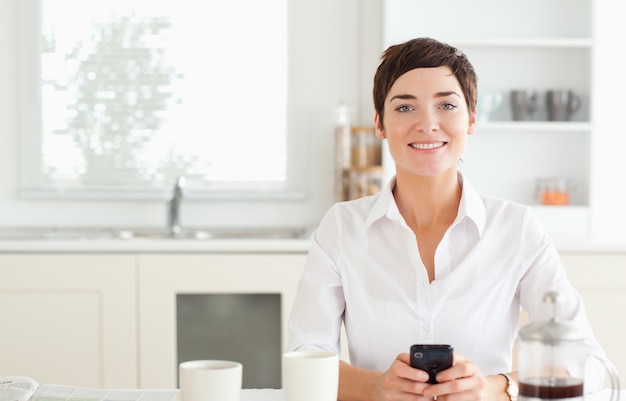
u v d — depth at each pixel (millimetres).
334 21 4246
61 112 4258
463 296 1816
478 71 4168
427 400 1515
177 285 3490
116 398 1634
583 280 3510
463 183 1858
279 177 4297
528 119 4066
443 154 1740
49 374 3508
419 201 1845
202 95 4273
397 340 1829
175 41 4250
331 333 1886
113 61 4250
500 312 1838
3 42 4215
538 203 4152
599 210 4246
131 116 4266
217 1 4246
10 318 3496
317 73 4254
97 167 4277
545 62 4176
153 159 4277
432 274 1852
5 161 4238
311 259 1915
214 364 1425
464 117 1745
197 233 4086
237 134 4285
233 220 4270
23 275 3486
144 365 3502
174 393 1679
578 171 4191
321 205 4281
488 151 4184
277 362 3533
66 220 4250
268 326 3531
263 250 3514
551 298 1327
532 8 4164
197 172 4285
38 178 4254
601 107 4230
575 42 4004
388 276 1848
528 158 4188
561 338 1276
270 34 4266
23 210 4246
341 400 1704
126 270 3492
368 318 1847
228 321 3529
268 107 4285
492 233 1850
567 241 3535
